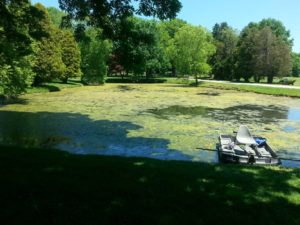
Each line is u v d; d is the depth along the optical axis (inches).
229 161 469.4
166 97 1413.6
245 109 1091.3
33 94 1414.9
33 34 518.9
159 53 2529.5
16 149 377.1
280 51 2311.8
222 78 2837.1
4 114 884.0
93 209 205.2
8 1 486.0
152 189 240.5
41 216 195.2
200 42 2223.2
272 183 273.4
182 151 563.2
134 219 194.2
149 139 641.0
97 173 275.4
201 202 221.3
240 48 2511.1
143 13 404.5
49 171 277.6
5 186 238.2
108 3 417.7
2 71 941.2
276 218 202.5
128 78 2608.3
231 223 194.2
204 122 834.8
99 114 915.4
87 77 2134.6
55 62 1487.5
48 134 663.8
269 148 527.8
